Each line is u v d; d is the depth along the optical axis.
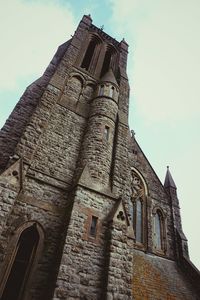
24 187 11.42
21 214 10.69
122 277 10.19
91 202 11.82
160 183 20.89
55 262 9.97
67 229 10.34
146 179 19.94
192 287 15.07
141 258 14.89
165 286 13.77
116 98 18.39
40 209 11.26
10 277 9.63
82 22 24.95
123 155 15.49
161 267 15.29
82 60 21.72
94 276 9.85
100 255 10.52
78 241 10.30
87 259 10.09
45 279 9.80
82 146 14.92
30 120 13.25
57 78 17.03
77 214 10.98
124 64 24.64
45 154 13.33
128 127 17.38
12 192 10.03
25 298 9.07
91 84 19.86
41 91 17.64
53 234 10.95
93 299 9.29
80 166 13.61
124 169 14.84
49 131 14.41
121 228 11.58
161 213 18.98
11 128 14.38
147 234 16.64
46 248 10.50
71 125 15.73
